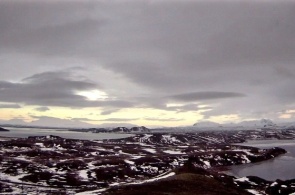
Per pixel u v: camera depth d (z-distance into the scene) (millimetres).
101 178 73000
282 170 103562
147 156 116000
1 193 49062
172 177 55125
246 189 64188
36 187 57062
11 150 109938
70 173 75125
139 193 41625
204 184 51344
